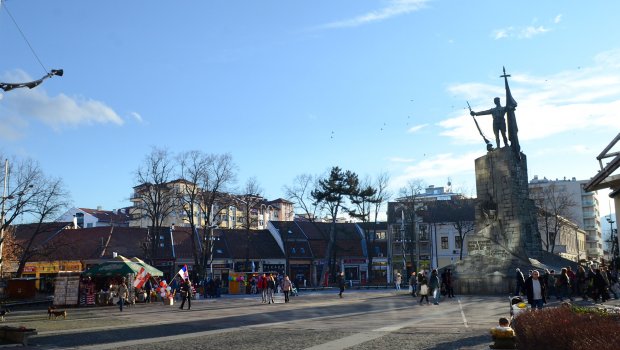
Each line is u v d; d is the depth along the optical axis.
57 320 24.70
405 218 86.00
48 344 15.59
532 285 17.64
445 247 86.88
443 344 13.28
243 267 78.00
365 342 14.09
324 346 13.49
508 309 24.23
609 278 30.53
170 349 13.79
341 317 22.45
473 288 37.72
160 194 65.81
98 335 17.80
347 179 71.62
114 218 107.81
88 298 36.94
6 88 15.41
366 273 86.50
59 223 77.69
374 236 80.44
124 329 19.69
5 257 59.25
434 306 27.45
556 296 29.88
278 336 15.98
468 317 20.86
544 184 142.50
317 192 71.81
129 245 71.62
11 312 32.44
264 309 28.56
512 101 41.78
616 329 7.32
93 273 37.00
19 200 52.22
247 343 14.52
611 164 14.57
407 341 14.07
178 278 46.53
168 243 75.25
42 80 15.95
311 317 22.88
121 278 39.12
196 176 66.12
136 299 39.47
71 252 67.81
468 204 90.06
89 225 105.88
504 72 42.59
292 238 84.81
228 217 106.00
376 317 21.98
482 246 40.78
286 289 35.19
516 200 39.88
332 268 83.44
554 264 40.53
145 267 38.62
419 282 35.25
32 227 73.19
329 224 91.81
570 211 123.56
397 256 87.44
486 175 41.78
